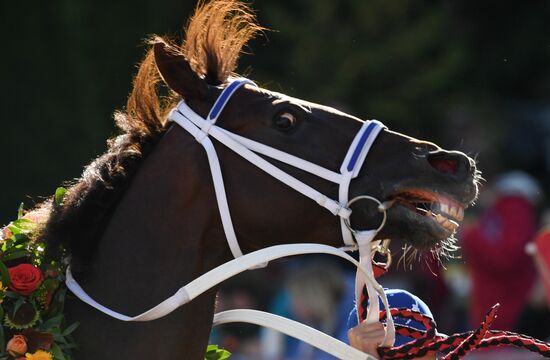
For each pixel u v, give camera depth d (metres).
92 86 15.09
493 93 20.75
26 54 14.94
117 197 5.27
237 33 5.68
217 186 5.16
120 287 5.15
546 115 21.75
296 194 5.18
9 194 14.86
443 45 18.62
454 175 5.13
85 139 15.05
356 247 5.28
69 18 14.92
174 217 5.20
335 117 5.32
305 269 10.85
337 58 17.75
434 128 18.86
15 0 14.89
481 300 11.48
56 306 5.16
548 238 8.49
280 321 5.30
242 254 5.29
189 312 5.15
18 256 5.21
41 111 14.97
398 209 5.18
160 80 5.57
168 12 16.06
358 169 5.16
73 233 5.16
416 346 5.25
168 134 5.32
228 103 5.29
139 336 5.09
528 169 21.17
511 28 21.19
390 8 17.89
